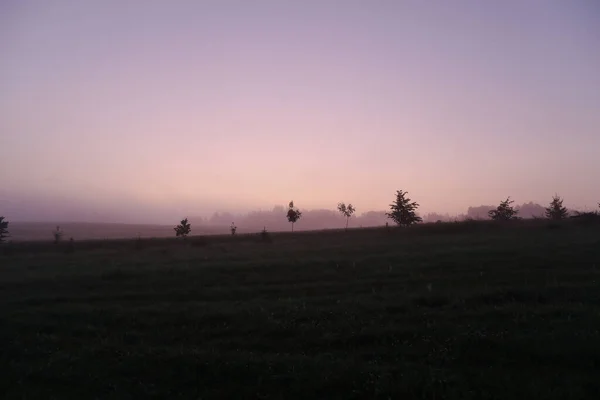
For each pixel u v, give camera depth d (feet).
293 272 57.21
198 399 23.88
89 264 75.41
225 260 71.82
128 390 24.95
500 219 145.79
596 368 24.97
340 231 144.05
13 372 27.58
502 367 25.61
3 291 51.29
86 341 33.04
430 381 23.61
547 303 36.81
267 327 33.83
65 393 25.07
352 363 26.22
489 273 49.24
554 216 148.05
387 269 55.77
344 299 41.22
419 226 126.72
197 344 31.68
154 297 46.50
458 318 33.81
